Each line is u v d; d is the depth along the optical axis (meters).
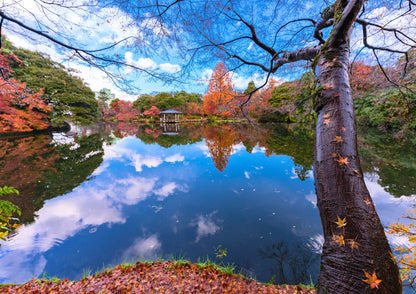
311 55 1.40
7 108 12.93
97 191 5.88
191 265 2.54
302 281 2.38
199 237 3.41
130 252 3.08
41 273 2.69
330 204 0.91
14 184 6.49
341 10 1.11
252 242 3.19
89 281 2.22
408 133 10.10
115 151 12.04
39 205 4.94
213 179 6.57
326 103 1.02
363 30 1.77
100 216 4.30
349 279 0.80
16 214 4.45
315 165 1.04
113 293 1.91
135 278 2.20
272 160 8.49
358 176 0.88
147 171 7.86
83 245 3.26
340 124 0.95
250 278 2.32
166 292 1.90
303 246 3.04
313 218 3.89
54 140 16.83
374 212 0.86
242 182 6.14
